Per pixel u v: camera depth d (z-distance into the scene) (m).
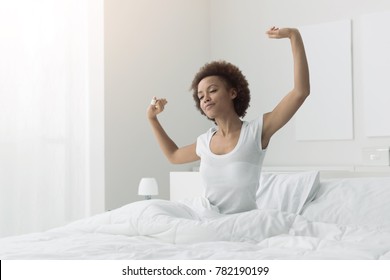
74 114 4.19
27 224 3.85
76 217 4.15
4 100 3.78
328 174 3.71
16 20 3.86
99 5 4.39
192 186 3.88
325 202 2.96
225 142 2.26
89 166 4.27
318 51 4.79
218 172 2.22
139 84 4.76
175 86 5.14
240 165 2.18
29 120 3.91
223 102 2.22
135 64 4.73
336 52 4.70
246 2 5.28
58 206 4.04
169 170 5.06
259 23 5.18
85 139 4.25
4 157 3.76
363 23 4.59
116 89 4.54
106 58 4.46
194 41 5.37
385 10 4.50
